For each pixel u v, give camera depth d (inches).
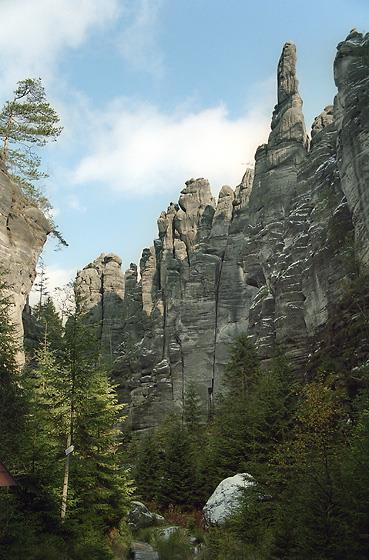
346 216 2170.3
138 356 3919.8
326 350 1787.6
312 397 1174.3
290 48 3595.0
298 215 2800.2
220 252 3855.8
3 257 1642.5
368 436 761.0
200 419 2469.2
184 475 1605.6
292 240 2765.7
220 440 1414.9
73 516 982.4
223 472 1337.4
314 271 2244.1
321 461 754.8
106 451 1170.6
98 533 991.0
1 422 809.5
